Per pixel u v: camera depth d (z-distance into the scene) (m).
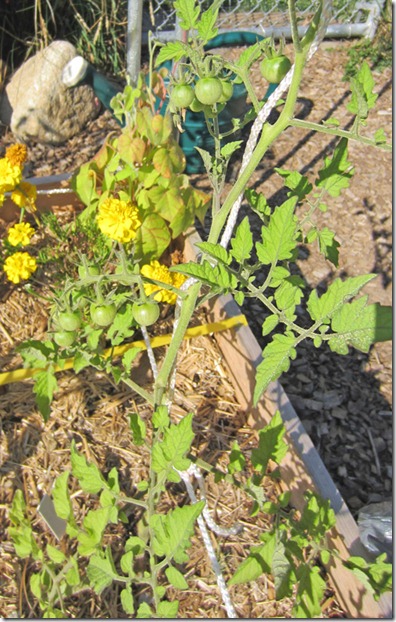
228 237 0.62
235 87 1.22
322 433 0.94
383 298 1.15
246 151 0.55
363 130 1.47
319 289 1.15
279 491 0.81
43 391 0.66
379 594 0.54
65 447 0.81
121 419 0.85
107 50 1.61
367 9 1.70
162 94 1.03
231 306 0.93
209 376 0.91
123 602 0.53
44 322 0.95
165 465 0.54
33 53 1.57
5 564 0.71
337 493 0.72
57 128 1.39
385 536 0.72
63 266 0.97
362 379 1.02
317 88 1.59
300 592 0.53
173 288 0.55
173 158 0.94
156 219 0.94
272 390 0.81
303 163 1.39
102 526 0.58
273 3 1.75
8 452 0.80
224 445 0.84
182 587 0.50
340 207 1.30
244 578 0.52
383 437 0.94
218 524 0.76
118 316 0.66
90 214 1.00
